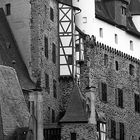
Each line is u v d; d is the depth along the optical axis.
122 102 108.19
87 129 90.62
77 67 99.88
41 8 92.94
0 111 77.31
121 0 109.12
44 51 93.00
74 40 98.56
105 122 99.94
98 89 102.12
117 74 107.38
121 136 106.81
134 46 112.38
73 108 91.75
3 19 93.31
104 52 104.56
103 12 106.88
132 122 110.44
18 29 92.88
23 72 90.19
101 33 104.31
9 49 90.31
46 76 93.12
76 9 100.75
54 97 95.38
